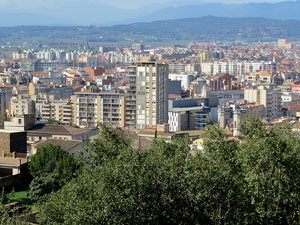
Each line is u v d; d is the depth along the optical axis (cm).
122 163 14400
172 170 14375
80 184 15012
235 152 16025
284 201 14650
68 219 14038
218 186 14375
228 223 14388
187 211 14250
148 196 13850
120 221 13475
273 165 15062
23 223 13762
